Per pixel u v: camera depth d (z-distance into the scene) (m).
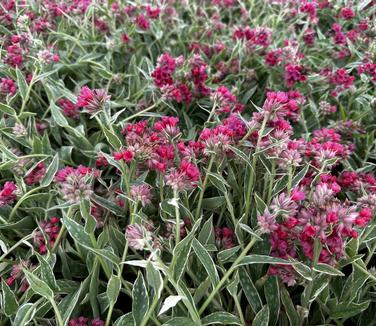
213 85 0.63
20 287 0.39
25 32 0.60
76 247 0.41
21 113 0.52
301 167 0.43
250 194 0.41
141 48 0.73
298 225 0.31
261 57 0.68
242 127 0.43
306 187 0.40
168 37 0.76
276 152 0.37
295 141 0.39
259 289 0.39
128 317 0.34
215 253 0.40
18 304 0.36
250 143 0.42
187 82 0.58
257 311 0.37
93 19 0.69
